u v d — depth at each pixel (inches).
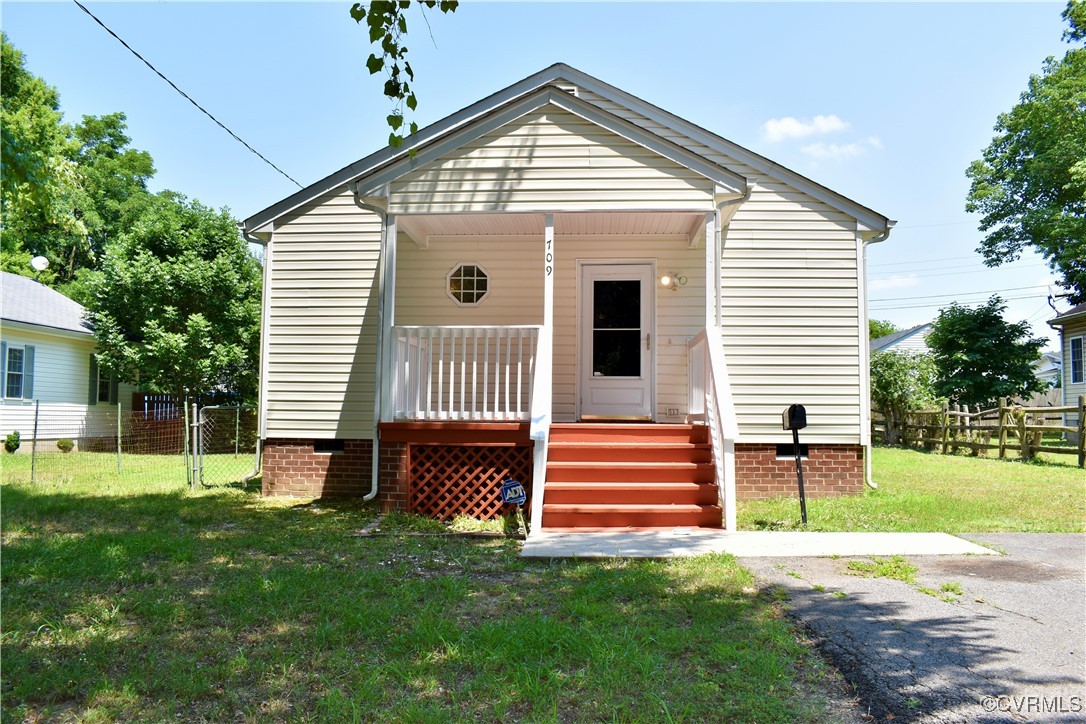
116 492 382.9
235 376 759.7
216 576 201.9
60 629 156.4
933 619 159.3
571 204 308.5
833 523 280.5
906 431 730.2
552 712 114.8
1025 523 275.0
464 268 392.5
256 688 127.8
